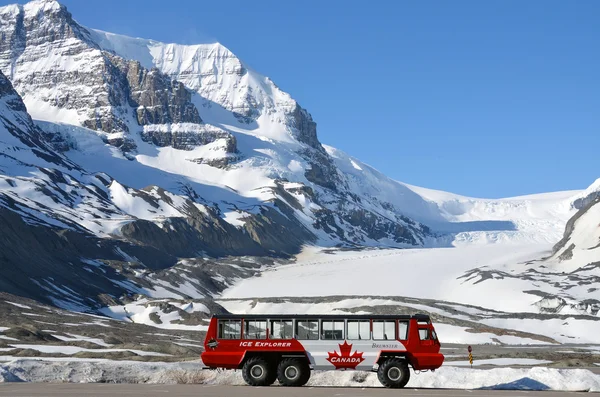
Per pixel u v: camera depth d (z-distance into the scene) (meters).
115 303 196.50
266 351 52.09
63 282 197.88
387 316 52.12
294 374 51.31
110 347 108.25
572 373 51.94
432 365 51.25
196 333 151.62
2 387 47.75
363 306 185.50
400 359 51.34
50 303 175.50
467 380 54.12
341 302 193.75
